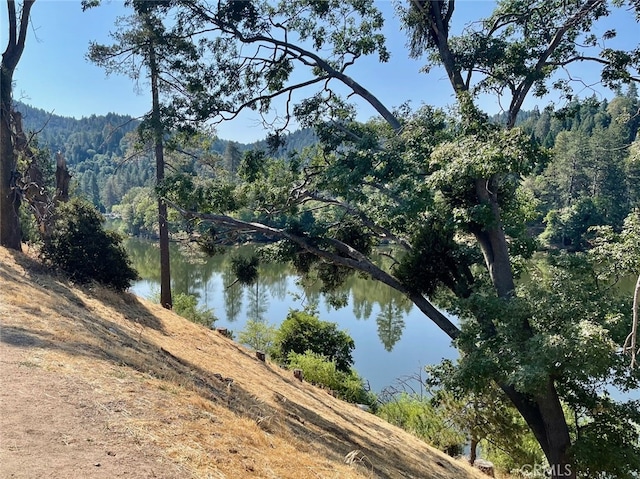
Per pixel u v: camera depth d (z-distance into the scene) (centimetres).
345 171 1131
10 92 1325
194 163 1739
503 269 1048
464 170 905
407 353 2864
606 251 952
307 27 1333
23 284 888
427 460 1162
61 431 383
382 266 2453
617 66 1121
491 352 884
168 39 1238
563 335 791
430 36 1274
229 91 1309
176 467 378
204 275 4616
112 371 568
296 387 1323
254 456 481
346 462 686
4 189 1297
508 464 1589
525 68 1130
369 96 1280
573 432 1058
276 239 1750
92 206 1245
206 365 962
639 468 847
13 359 510
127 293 1321
